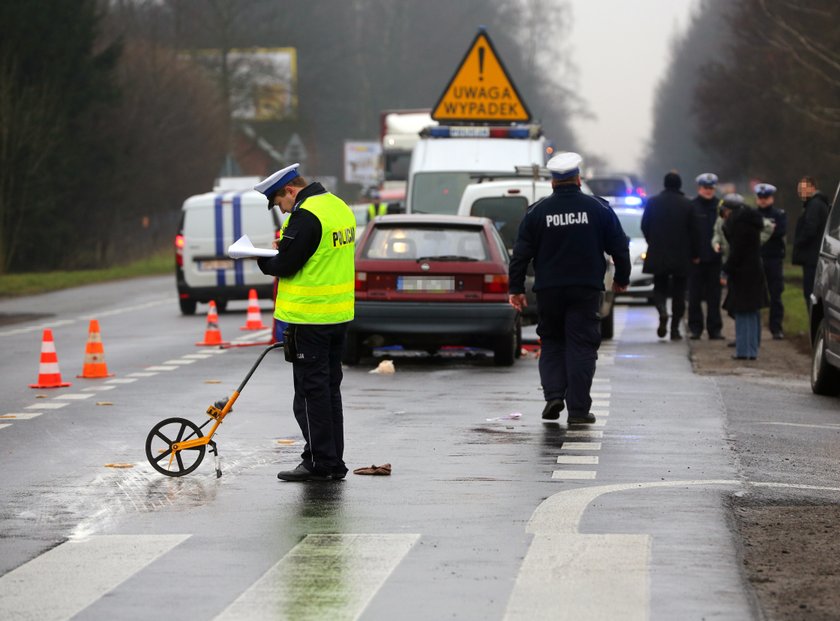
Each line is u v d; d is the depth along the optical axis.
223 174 194.88
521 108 93.31
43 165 148.50
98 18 161.62
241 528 25.62
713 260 65.25
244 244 30.36
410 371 52.19
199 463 30.98
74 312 89.12
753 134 175.62
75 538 24.97
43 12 152.00
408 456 33.19
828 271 44.66
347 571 22.44
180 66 194.25
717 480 29.88
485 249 53.78
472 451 33.78
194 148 191.00
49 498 28.56
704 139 190.75
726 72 182.25
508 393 45.25
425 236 53.97
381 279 53.38
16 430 38.00
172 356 59.09
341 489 29.25
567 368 38.16
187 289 86.00
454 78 93.38
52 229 151.75
